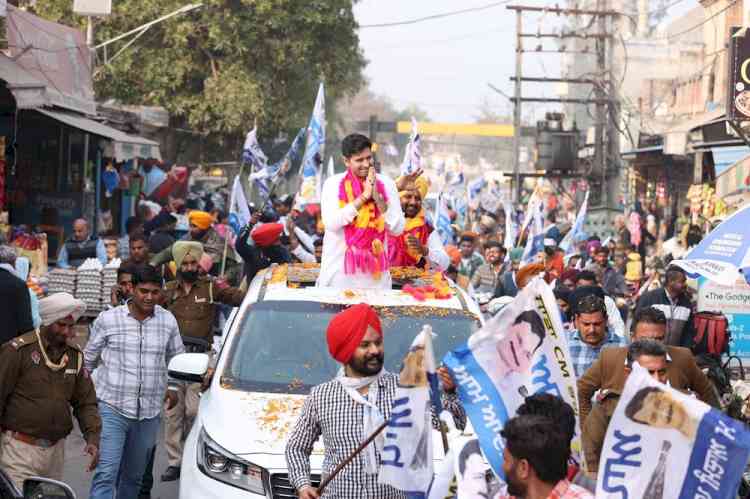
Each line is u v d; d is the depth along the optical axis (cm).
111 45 3759
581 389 671
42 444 711
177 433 975
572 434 425
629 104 4356
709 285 1338
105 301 1633
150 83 3791
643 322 681
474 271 1598
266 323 764
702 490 415
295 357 738
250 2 3766
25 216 2328
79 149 2475
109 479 790
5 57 1847
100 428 735
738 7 3222
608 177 4056
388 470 497
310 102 3981
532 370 486
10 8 2019
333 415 545
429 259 937
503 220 3225
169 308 1011
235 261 1373
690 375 679
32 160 2333
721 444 411
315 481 630
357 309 544
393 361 729
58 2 3741
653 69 4597
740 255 797
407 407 495
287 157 1328
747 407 815
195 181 4194
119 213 2850
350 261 819
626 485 423
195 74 3862
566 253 1731
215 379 727
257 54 3825
